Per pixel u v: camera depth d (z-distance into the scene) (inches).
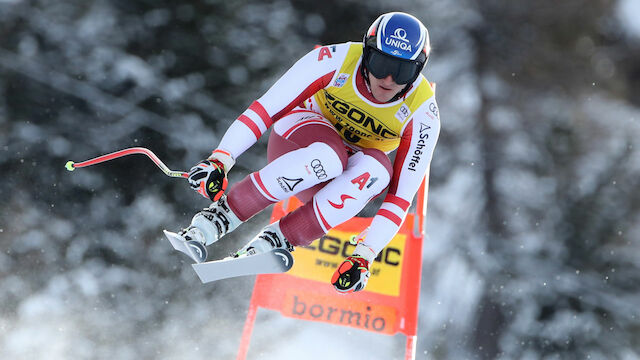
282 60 1833.2
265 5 1877.5
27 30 1731.1
